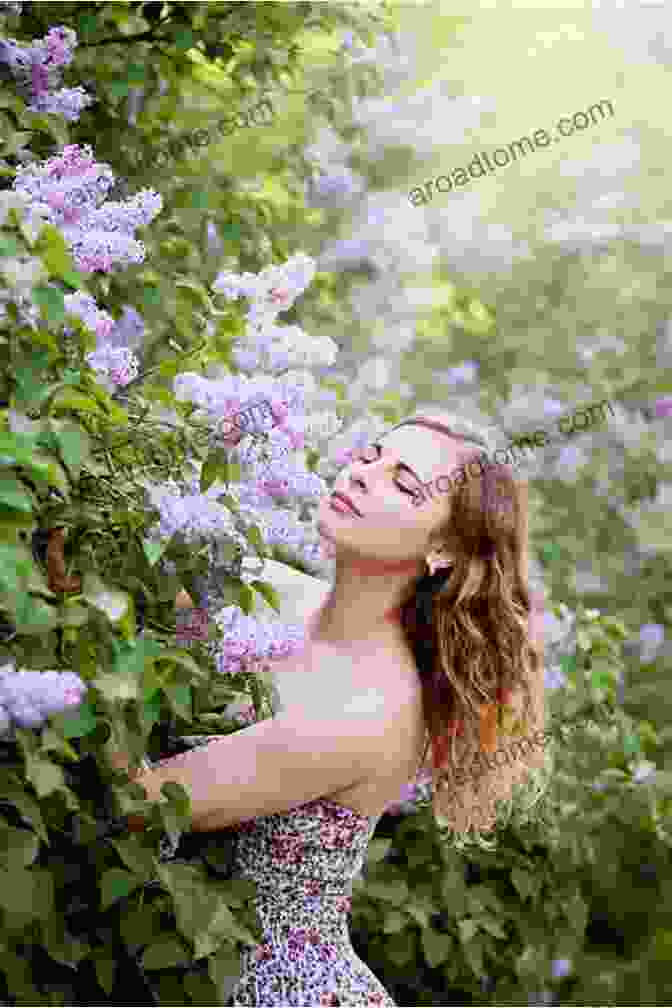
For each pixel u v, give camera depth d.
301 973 2.11
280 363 1.83
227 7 2.79
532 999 3.05
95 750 1.76
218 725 2.12
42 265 1.57
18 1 2.33
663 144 5.67
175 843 1.76
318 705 2.07
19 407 1.59
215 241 2.96
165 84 2.96
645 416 5.27
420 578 2.19
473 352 5.55
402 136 5.11
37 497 1.72
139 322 2.35
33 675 1.41
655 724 4.49
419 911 2.75
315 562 2.70
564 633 3.04
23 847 1.62
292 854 2.11
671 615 4.77
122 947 1.98
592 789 3.28
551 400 5.00
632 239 5.42
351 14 3.08
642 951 4.24
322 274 3.91
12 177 2.09
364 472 2.13
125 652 1.61
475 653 2.18
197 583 1.78
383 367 4.30
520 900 2.91
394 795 2.19
